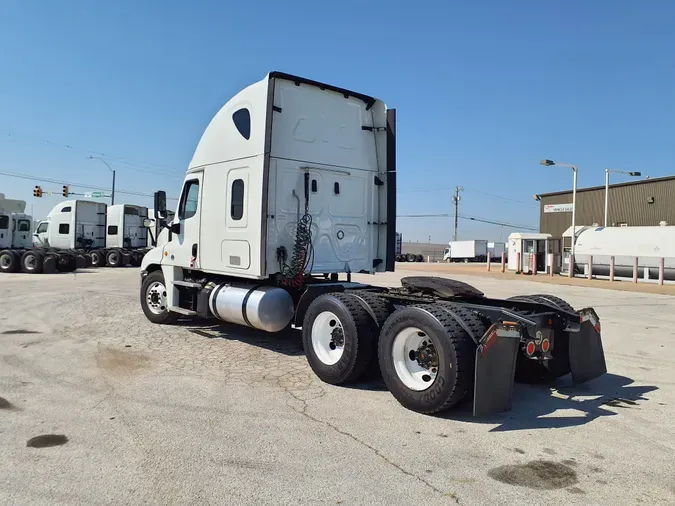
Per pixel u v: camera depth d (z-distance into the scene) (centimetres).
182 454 396
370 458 395
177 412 489
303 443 421
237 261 743
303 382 597
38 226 3042
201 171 821
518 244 3008
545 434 451
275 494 337
